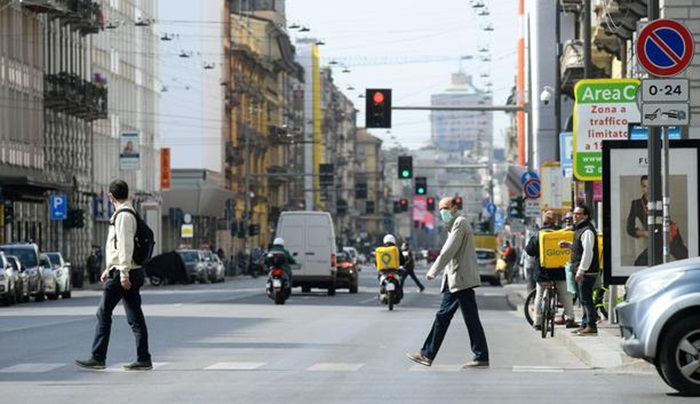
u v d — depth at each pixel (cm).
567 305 6309
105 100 18825
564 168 8638
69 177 17925
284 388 3666
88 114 18462
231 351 5069
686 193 4856
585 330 5681
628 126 5747
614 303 6366
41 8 16338
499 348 5462
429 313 8588
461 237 4338
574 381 3881
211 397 3438
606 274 4962
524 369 4338
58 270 11931
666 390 3600
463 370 4288
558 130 10512
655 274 3506
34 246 11569
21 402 3344
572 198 9594
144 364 4259
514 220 16425
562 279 6262
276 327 6706
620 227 4950
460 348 5391
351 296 12194
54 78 16962
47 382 3866
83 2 17725
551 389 3628
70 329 6506
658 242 4434
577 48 11650
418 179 16638
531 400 3334
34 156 16362
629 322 3522
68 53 17950
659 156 4425
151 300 10856
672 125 4341
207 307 9238
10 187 14912
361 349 5206
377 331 6425
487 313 9106
